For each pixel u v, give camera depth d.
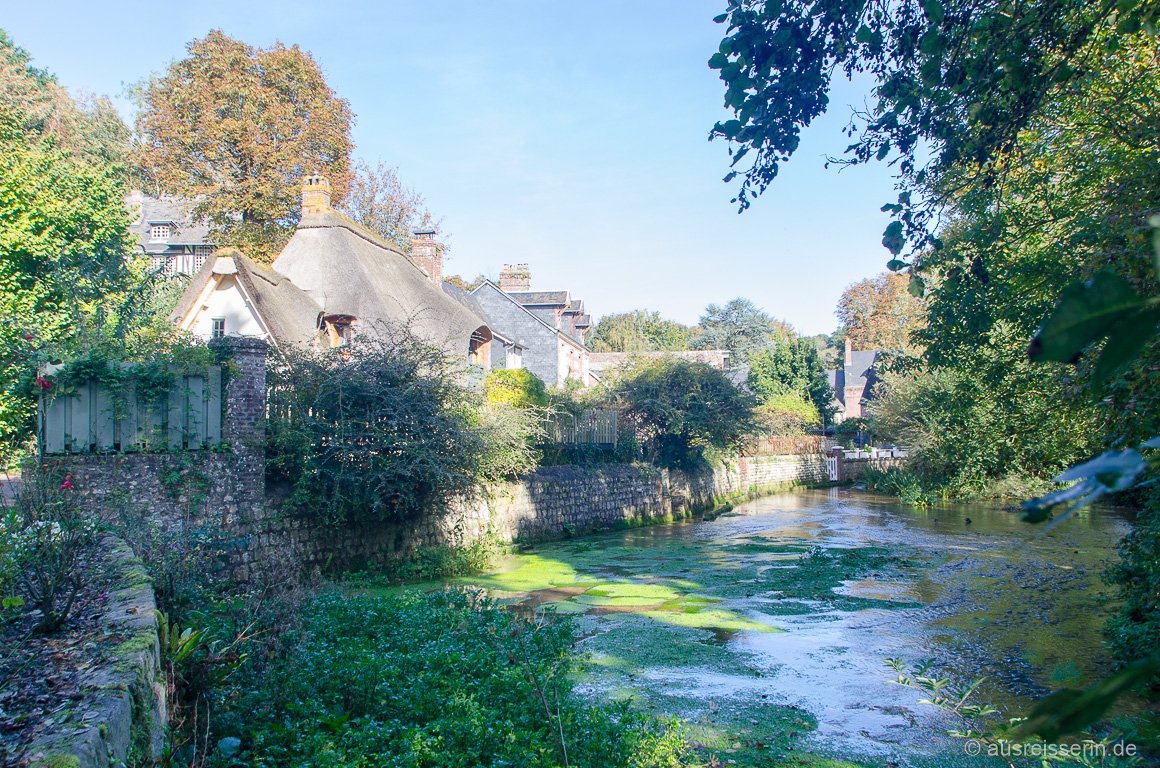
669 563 15.69
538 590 12.73
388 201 44.06
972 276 7.60
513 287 44.66
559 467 21.31
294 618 6.98
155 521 8.99
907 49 5.89
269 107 30.39
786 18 5.46
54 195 18.78
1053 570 14.02
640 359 29.05
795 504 30.58
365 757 4.81
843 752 6.08
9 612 4.57
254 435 11.00
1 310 15.59
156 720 3.94
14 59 33.59
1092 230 8.40
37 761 2.56
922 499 28.83
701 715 6.86
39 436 9.27
